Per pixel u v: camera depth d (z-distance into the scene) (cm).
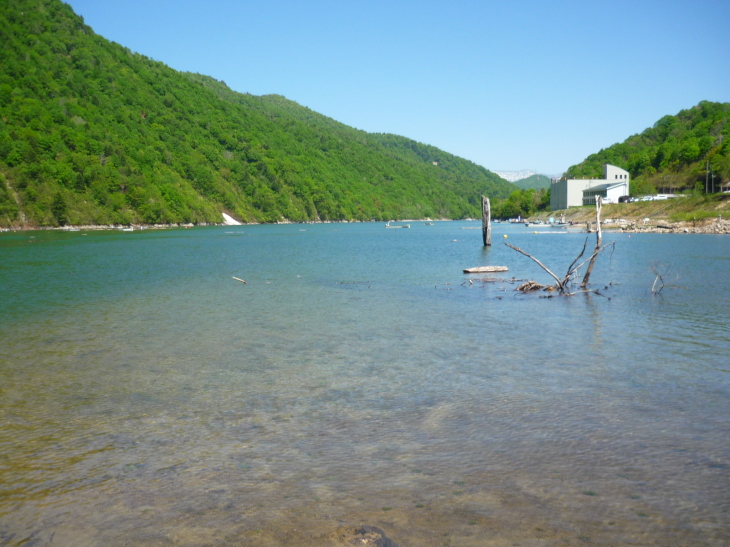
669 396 1209
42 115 18375
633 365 1469
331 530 694
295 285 3381
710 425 1032
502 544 660
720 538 669
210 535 693
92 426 1076
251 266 4775
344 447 962
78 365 1534
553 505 751
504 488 802
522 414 1111
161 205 18275
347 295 2917
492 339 1820
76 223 15450
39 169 15700
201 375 1430
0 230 13975
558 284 2867
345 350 1692
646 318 2128
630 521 709
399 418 1104
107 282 3569
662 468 857
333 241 9681
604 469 857
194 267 4691
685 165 17912
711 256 4906
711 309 2297
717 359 1516
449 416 1109
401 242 9031
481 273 3903
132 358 1611
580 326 2006
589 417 1086
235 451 952
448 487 807
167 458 926
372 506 757
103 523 728
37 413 1151
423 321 2158
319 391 1288
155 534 699
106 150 18912
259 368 1495
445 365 1502
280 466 889
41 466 898
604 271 3825
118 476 861
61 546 678
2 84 18700
